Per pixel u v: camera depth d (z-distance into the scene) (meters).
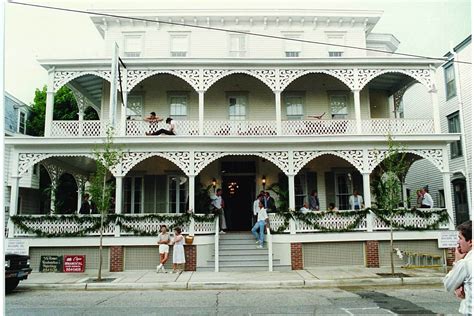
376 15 22.30
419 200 18.48
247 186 21.16
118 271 15.88
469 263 3.99
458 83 21.81
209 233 16.61
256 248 16.70
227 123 18.91
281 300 10.46
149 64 18.09
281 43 22.08
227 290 12.44
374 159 17.50
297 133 18.83
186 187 20.73
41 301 10.58
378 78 20.67
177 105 21.03
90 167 22.34
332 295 11.22
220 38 21.97
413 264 16.59
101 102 20.97
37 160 16.83
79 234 16.11
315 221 16.77
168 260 16.25
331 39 22.33
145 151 17.14
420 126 18.48
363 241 16.83
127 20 21.72
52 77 17.94
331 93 21.31
